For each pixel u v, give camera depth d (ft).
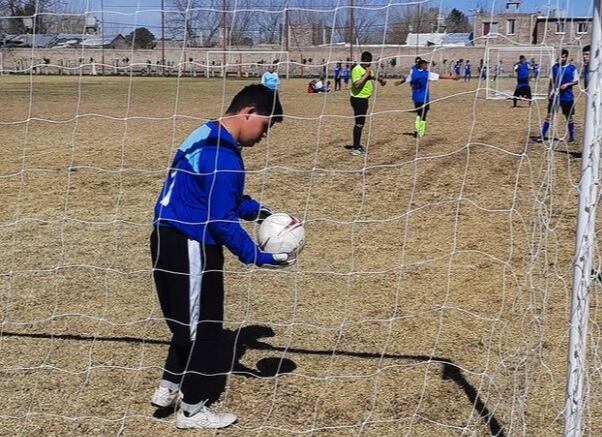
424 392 13.96
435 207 29.17
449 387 14.15
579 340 10.08
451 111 72.90
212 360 13.55
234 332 16.71
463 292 19.29
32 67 21.59
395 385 14.25
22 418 13.05
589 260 9.90
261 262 12.05
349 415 13.19
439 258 22.29
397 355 15.57
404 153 43.42
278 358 15.40
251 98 11.98
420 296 19.06
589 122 9.63
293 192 32.22
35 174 35.99
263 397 13.80
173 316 12.31
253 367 14.98
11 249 23.48
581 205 9.80
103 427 12.78
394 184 33.83
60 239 24.66
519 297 18.72
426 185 33.65
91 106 75.25
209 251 12.10
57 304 18.52
